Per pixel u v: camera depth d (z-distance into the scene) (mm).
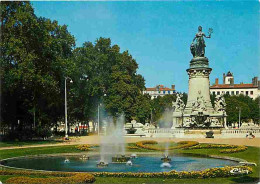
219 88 148375
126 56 77562
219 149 33188
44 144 40844
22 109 52031
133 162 24828
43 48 47344
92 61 69500
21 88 48875
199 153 30422
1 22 43750
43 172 18562
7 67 43406
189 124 52719
